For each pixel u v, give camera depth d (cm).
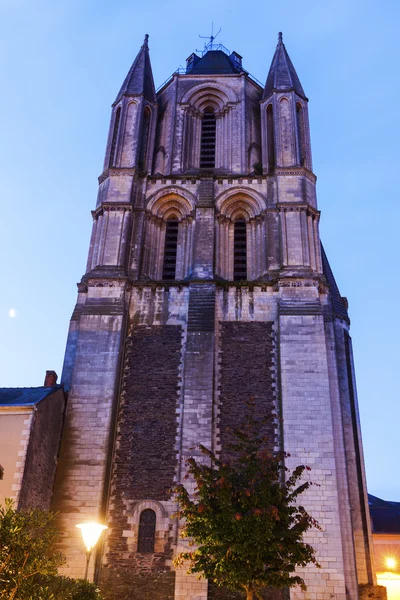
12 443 2302
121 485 2567
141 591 2348
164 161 3762
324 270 3434
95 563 2373
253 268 3284
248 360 2831
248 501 1862
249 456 2094
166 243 3419
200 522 1908
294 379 2706
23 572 1336
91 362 2797
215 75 4116
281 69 3953
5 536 1359
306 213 3259
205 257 3158
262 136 3734
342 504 2541
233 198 3456
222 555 1822
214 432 2648
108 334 2870
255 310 2967
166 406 2733
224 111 3969
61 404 2703
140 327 2962
